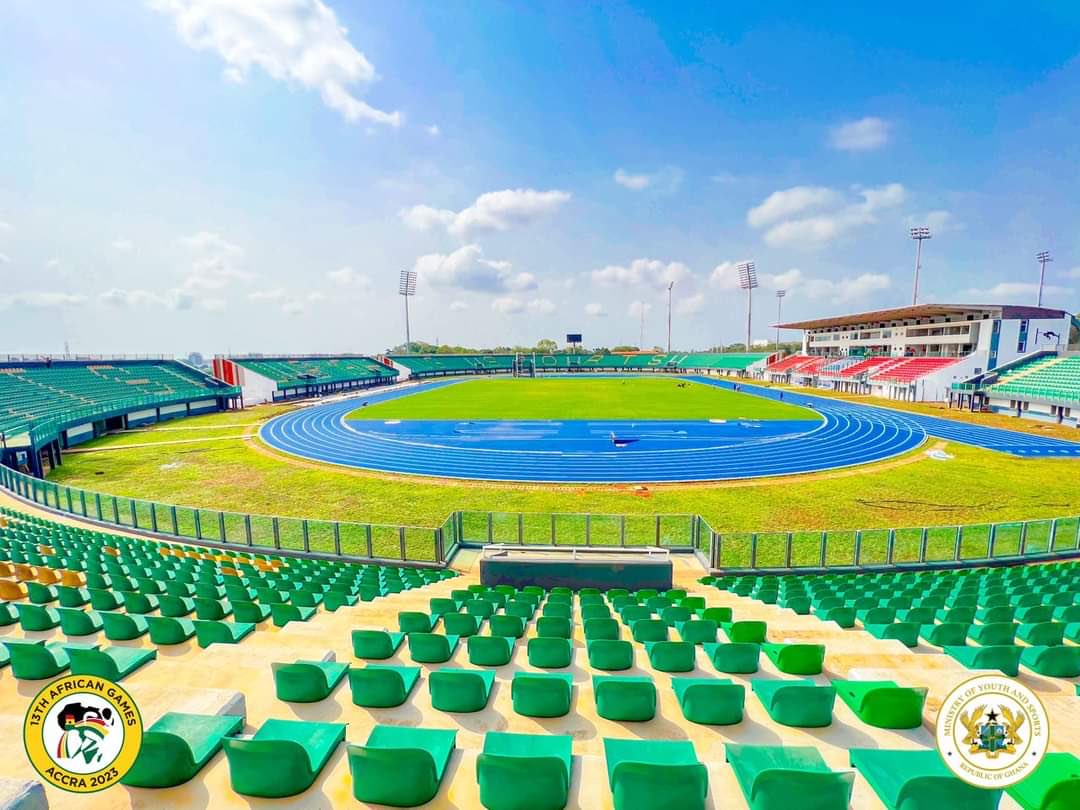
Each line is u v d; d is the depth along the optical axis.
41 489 19.33
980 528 16.20
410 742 4.66
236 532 16.75
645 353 144.38
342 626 8.70
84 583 11.20
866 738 5.16
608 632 7.94
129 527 17.22
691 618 9.03
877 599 10.19
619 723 5.51
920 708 5.24
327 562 14.45
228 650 7.02
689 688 5.36
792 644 7.36
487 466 27.14
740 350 145.38
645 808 3.78
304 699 5.73
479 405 54.53
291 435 37.12
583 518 16.12
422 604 10.30
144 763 4.04
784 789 3.59
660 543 15.38
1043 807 3.48
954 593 10.95
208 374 61.28
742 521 18.50
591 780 4.34
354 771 3.96
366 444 33.44
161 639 7.90
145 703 5.12
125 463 28.27
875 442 32.69
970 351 54.22
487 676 6.30
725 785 4.23
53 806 3.89
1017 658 6.74
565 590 11.94
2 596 10.07
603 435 36.34
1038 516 18.89
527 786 3.88
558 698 5.54
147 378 52.75
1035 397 40.66
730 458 28.75
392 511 19.75
